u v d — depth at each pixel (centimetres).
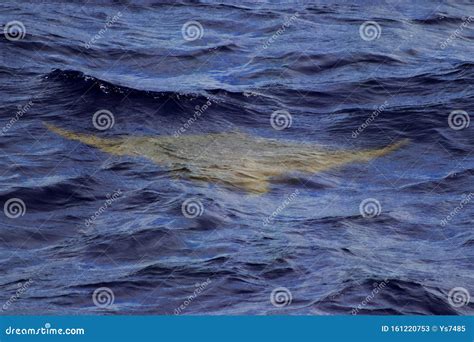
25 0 3288
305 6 3384
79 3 3275
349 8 3394
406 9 3397
